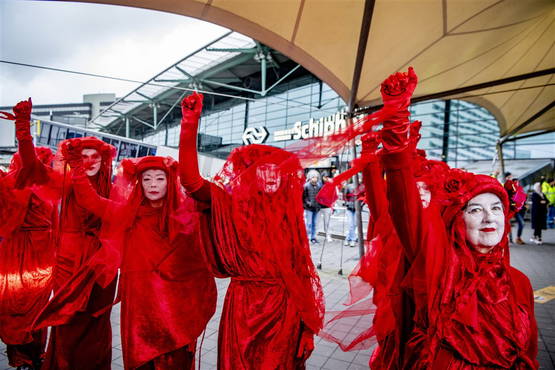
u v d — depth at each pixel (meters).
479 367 1.44
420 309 1.61
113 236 2.48
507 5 4.16
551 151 19.05
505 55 5.68
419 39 4.42
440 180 1.57
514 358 1.44
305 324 2.11
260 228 2.03
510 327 1.46
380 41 4.33
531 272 6.20
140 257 2.38
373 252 1.93
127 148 11.45
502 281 1.50
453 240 1.54
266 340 1.99
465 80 6.25
